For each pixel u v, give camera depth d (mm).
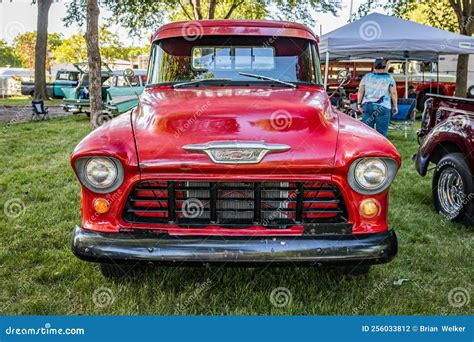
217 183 2842
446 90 17625
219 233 2842
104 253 2795
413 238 4422
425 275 3652
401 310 3129
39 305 3146
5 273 3588
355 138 2924
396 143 9977
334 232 2846
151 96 3748
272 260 2754
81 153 2805
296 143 2854
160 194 2893
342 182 2842
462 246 4238
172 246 2773
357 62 19375
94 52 9688
